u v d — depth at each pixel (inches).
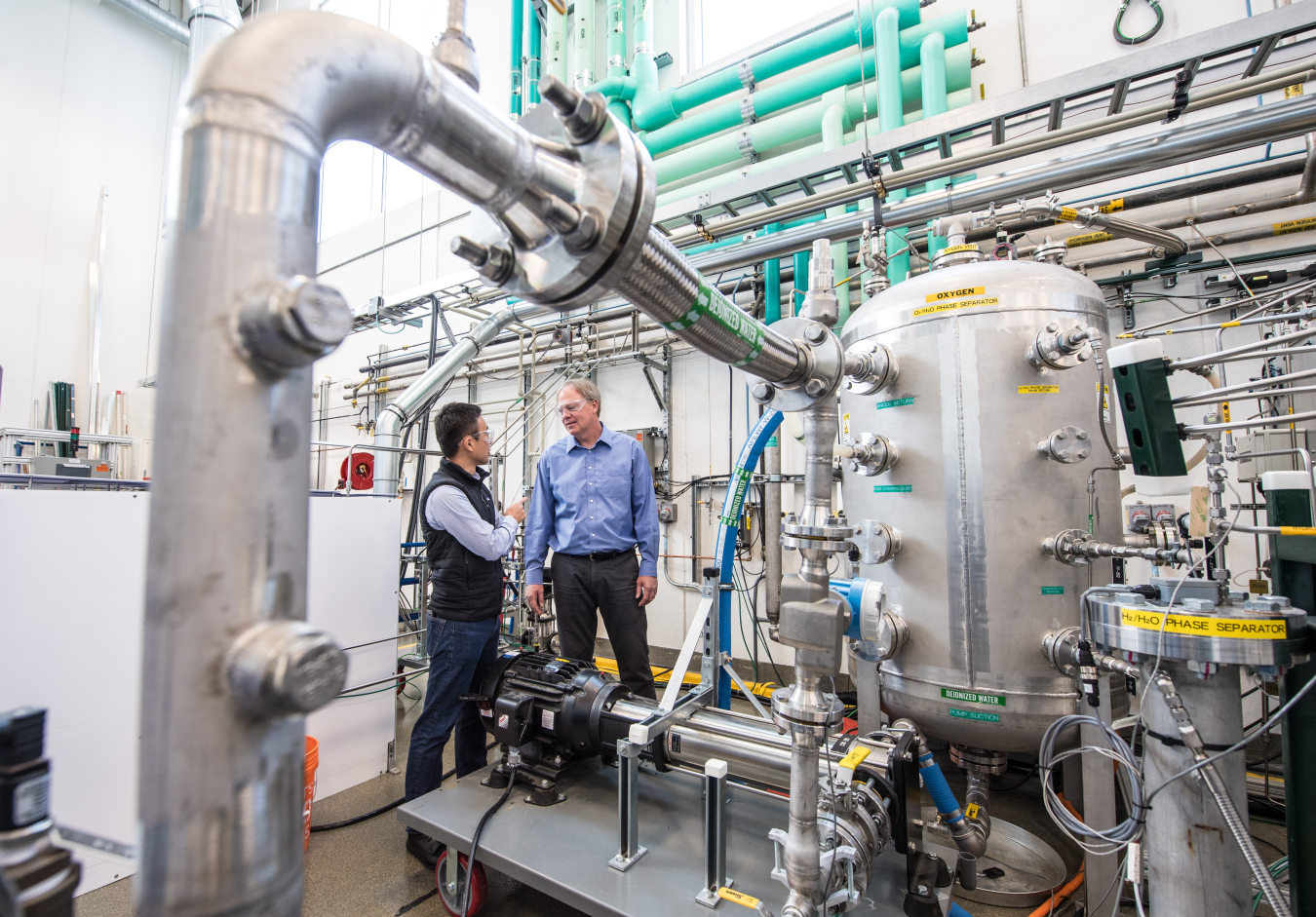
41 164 178.9
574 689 54.7
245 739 9.5
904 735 44.6
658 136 120.0
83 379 183.3
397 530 82.2
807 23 115.7
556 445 82.2
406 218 184.1
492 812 51.1
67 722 55.2
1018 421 48.4
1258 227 77.7
